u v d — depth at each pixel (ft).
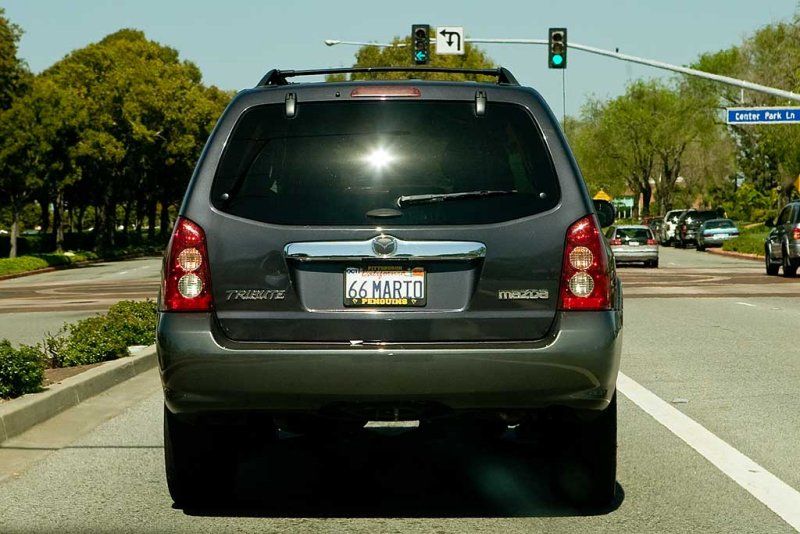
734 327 56.80
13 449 27.17
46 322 68.59
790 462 24.40
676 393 34.42
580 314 18.17
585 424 19.56
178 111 229.86
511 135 18.69
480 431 28.25
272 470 24.06
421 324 17.99
